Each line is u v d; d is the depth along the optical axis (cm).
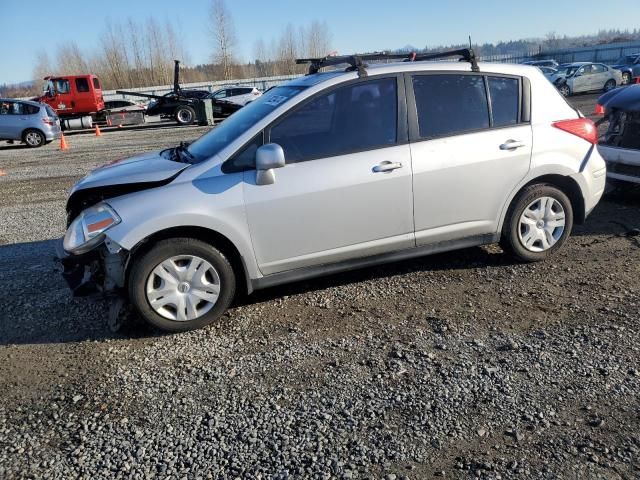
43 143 1872
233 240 380
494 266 474
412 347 348
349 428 273
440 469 242
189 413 294
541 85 459
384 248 422
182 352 360
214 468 251
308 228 396
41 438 280
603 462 240
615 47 5019
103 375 337
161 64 6166
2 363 357
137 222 359
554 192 462
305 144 395
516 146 438
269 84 4616
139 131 2370
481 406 284
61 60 6456
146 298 373
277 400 301
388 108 411
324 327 383
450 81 429
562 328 360
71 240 375
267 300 434
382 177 403
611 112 625
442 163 418
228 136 407
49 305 445
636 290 411
